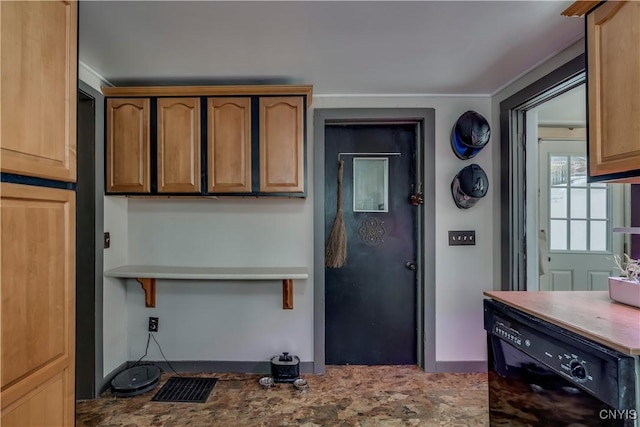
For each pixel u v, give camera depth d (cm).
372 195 275
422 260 266
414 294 275
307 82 235
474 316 262
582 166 308
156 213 261
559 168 309
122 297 256
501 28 168
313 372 259
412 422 198
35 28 107
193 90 223
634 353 95
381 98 260
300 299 262
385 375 257
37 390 109
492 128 260
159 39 177
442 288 262
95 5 147
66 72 120
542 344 125
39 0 108
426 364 262
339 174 271
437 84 240
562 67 191
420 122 267
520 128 241
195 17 157
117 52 191
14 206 101
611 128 133
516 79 230
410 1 146
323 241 260
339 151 275
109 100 225
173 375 256
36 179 109
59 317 118
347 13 155
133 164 224
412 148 275
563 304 143
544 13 155
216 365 262
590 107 143
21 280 103
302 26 165
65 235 121
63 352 119
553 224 309
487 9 152
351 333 275
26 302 105
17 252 102
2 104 96
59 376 117
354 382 246
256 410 210
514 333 141
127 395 223
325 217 274
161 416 203
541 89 208
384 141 275
